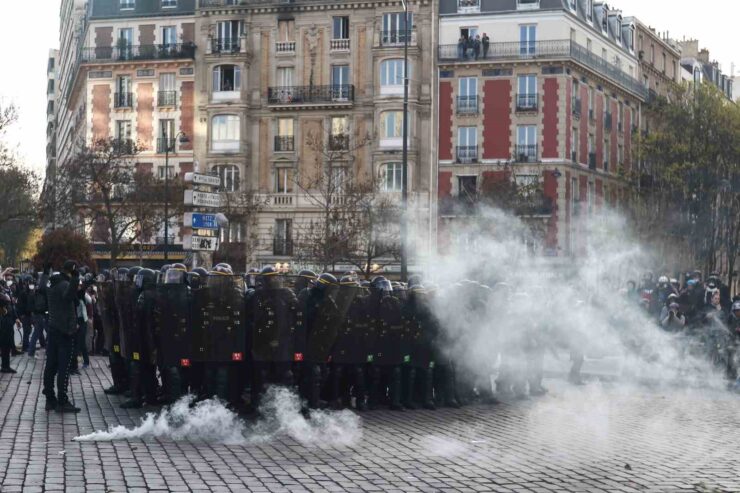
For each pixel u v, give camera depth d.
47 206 52.25
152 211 54.25
